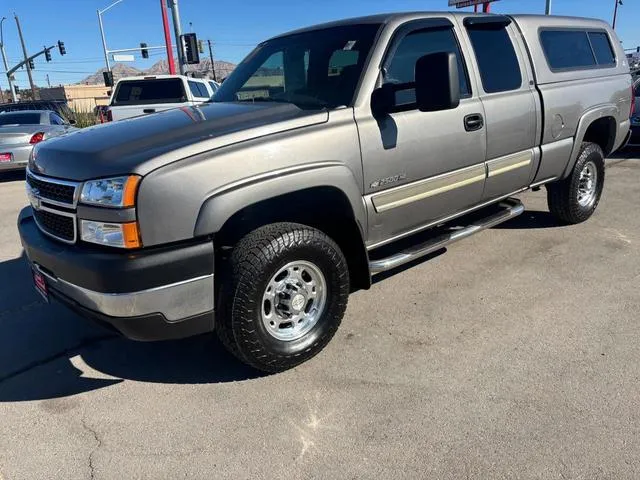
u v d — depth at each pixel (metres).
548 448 2.50
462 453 2.51
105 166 2.74
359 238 3.45
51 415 2.96
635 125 10.05
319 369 3.28
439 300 4.13
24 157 10.43
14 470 2.54
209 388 3.16
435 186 3.87
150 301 2.69
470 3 16.14
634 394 2.87
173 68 20.22
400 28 3.69
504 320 3.76
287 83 3.92
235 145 2.88
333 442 2.63
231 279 2.91
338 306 3.37
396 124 3.51
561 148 4.99
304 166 3.06
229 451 2.61
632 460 2.40
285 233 3.03
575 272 4.52
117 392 3.16
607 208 6.41
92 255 2.71
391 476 2.39
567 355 3.28
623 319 3.68
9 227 6.96
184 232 2.72
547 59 4.85
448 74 3.09
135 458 2.59
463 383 3.05
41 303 4.45
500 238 5.48
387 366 3.27
